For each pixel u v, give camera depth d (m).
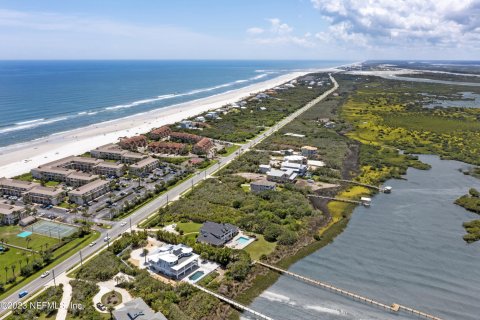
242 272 110.25
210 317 94.44
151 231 133.62
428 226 147.38
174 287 102.56
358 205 164.25
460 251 130.38
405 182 192.38
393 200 170.50
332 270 117.50
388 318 98.38
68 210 151.12
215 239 126.31
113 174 190.88
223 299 100.12
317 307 101.31
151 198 163.88
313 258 123.81
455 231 144.25
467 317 98.75
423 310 100.88
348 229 143.75
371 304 102.94
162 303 94.31
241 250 120.75
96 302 95.50
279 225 139.00
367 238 137.25
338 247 130.75
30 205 155.75
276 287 108.69
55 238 128.88
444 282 113.25
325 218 150.75
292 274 113.12
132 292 100.06
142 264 113.56
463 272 118.56
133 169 193.00
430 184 190.25
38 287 101.56
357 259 123.81
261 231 135.88
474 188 185.12
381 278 114.31
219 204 157.50
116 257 115.12
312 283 110.31
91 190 161.88
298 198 163.12
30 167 199.12
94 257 116.56
